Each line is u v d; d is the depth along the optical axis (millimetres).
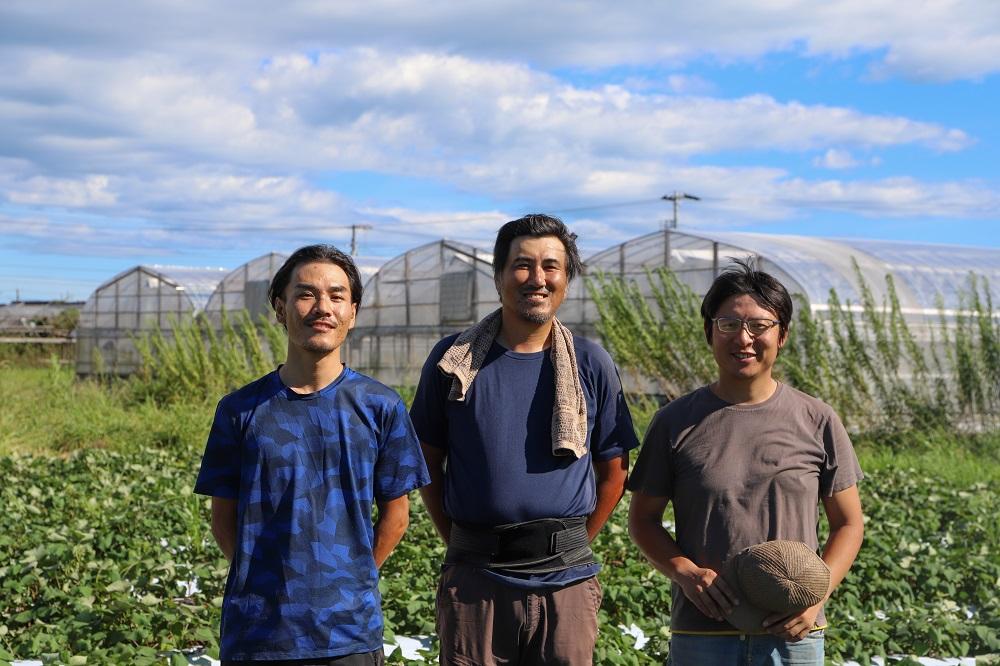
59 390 18594
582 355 3775
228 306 27875
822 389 14859
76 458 11602
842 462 3438
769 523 3334
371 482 3383
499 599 3557
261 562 3256
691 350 16078
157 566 6098
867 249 19344
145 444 14484
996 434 14133
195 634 5273
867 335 15156
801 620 3207
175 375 21078
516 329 3715
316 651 3213
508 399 3635
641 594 6055
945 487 10398
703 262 18906
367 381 3449
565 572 3572
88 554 6633
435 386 3771
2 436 14336
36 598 6070
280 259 26875
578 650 3580
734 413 3436
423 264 24281
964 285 18547
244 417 3346
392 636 5410
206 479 3348
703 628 3346
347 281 3408
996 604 6086
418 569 6688
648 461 3551
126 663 4887
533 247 3633
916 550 7066
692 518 3416
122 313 29766
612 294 16984
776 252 18094
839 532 3430
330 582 3256
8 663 4938
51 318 47094
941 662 5449
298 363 3396
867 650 5406
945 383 14734
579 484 3637
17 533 7359
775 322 3406
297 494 3273
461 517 3637
